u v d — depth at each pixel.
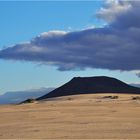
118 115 49.41
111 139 27.64
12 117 50.53
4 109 68.69
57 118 46.88
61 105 81.94
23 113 56.91
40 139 28.36
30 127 37.25
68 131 32.91
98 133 31.22
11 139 28.70
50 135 30.56
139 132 31.50
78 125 37.56
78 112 57.09
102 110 60.41
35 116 51.06
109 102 90.62
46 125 38.59
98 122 40.16
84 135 30.08
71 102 97.44
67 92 169.00
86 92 167.62
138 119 43.00
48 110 63.19
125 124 37.69
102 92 166.38
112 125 36.88
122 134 30.39
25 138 29.19
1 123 42.97
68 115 51.31
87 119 44.03
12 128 37.06
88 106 74.44
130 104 79.44
